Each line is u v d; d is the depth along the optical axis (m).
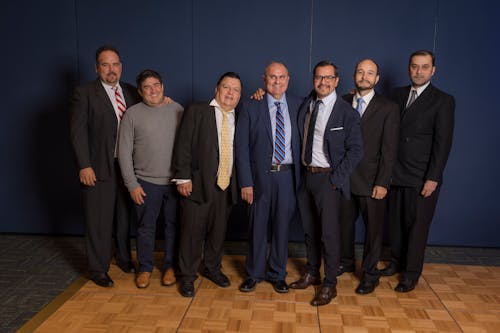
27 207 4.18
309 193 2.94
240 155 2.85
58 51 3.95
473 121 3.81
